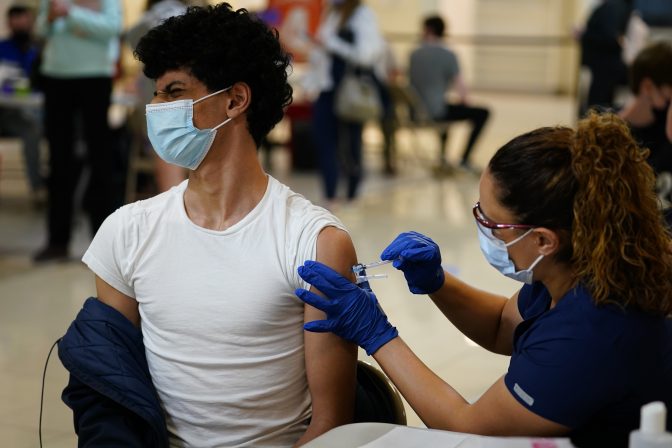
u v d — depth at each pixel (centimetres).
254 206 175
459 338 383
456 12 1465
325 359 171
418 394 160
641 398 146
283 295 170
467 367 349
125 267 176
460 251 535
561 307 150
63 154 508
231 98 173
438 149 910
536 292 174
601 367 144
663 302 147
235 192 174
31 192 671
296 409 178
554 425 147
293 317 173
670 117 254
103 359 171
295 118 817
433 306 427
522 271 155
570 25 1462
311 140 816
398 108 816
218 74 171
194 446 175
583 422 147
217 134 172
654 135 365
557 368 145
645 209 146
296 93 829
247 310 169
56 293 455
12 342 381
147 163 567
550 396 146
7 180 749
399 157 896
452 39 1473
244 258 170
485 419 152
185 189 179
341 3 636
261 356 172
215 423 173
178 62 172
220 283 171
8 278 482
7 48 724
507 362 355
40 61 613
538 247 151
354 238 569
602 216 144
